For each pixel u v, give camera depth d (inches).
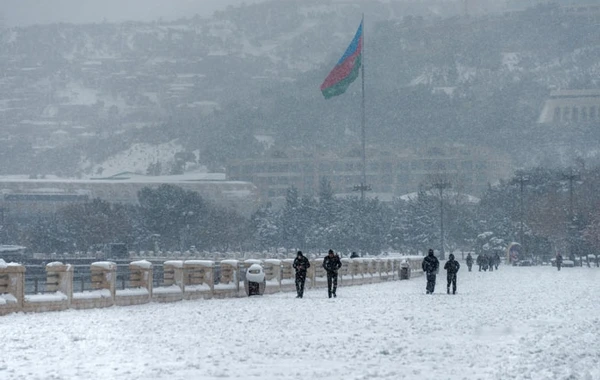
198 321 3230.8
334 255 5191.9
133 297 4434.1
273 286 5940.0
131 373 1771.7
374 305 4340.6
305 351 2188.7
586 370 1851.6
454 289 5738.2
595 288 6550.2
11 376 1716.3
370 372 1800.0
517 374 1758.1
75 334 2672.2
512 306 4249.5
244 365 1916.8
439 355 2112.5
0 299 3550.7
